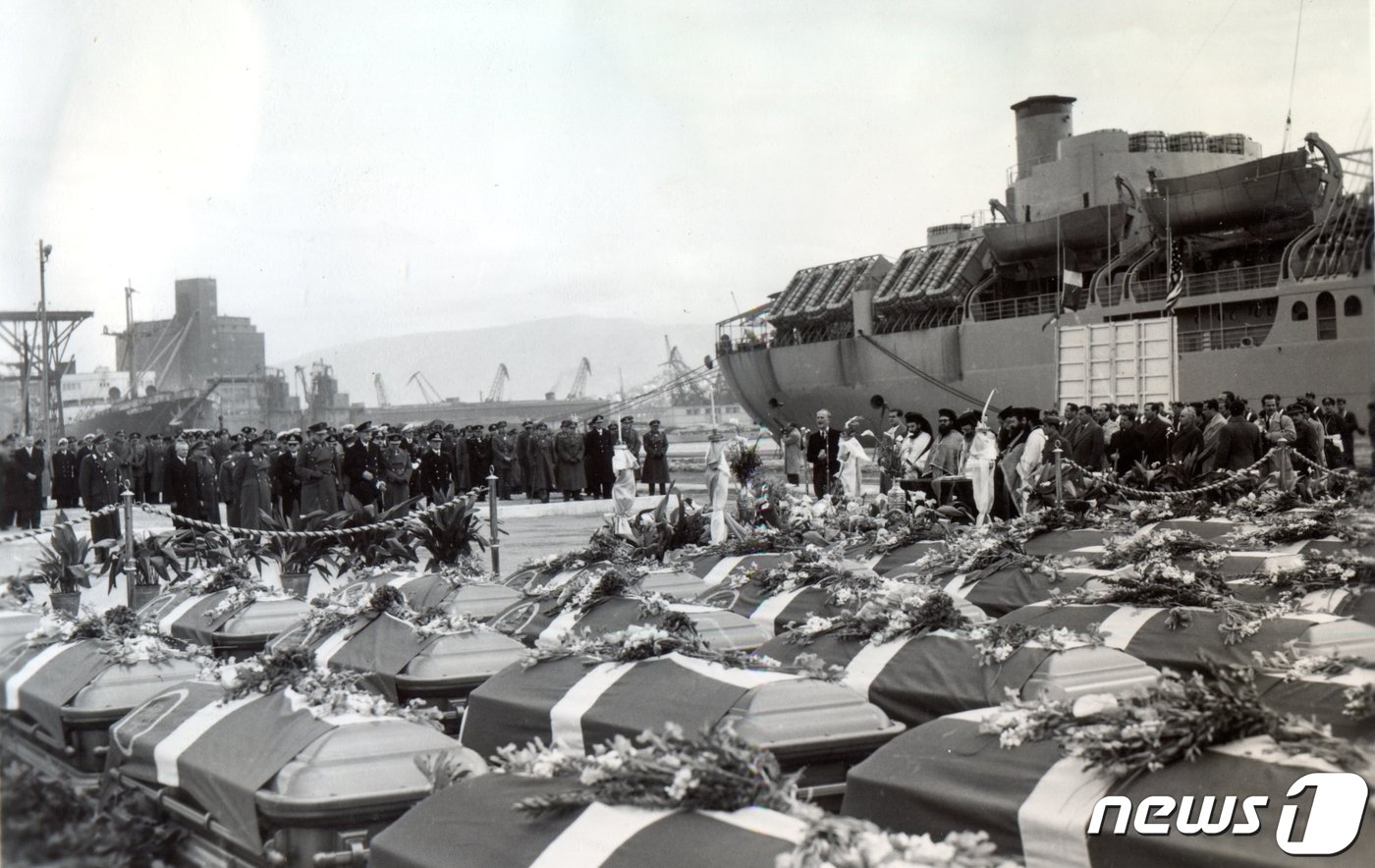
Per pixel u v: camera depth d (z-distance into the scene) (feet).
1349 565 28.99
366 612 29.17
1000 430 78.28
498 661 26.73
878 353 159.43
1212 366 124.47
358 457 82.84
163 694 21.83
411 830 14.66
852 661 23.16
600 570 35.14
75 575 42.29
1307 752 14.14
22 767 13.75
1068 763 15.07
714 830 12.82
